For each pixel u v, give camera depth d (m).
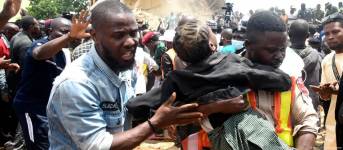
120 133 2.21
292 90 2.31
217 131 2.19
